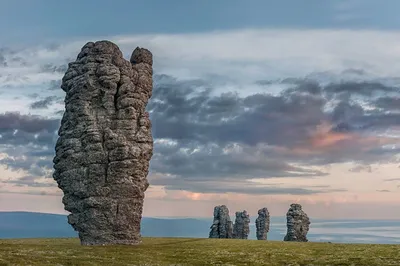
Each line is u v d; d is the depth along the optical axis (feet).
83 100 343.05
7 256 241.35
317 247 337.72
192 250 316.81
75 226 336.49
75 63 353.51
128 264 250.57
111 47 351.46
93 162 335.26
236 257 287.89
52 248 300.40
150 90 365.20
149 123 356.59
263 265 263.49
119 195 334.85
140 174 341.41
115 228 333.01
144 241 379.96
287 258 285.43
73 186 336.70
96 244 328.70
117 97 347.97
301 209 499.92
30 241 368.48
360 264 257.75
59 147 346.95
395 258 272.72
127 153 336.70
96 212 331.57
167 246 336.29
